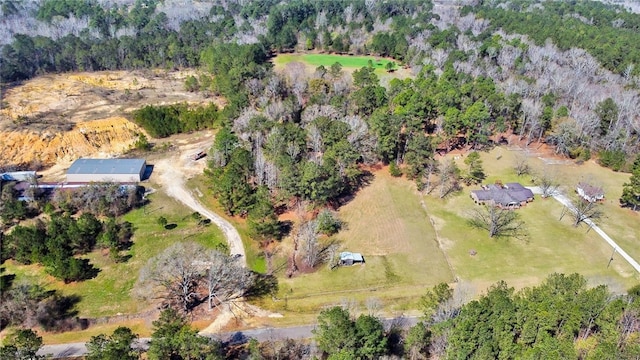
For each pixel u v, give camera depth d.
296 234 86.69
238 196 88.88
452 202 98.31
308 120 112.81
